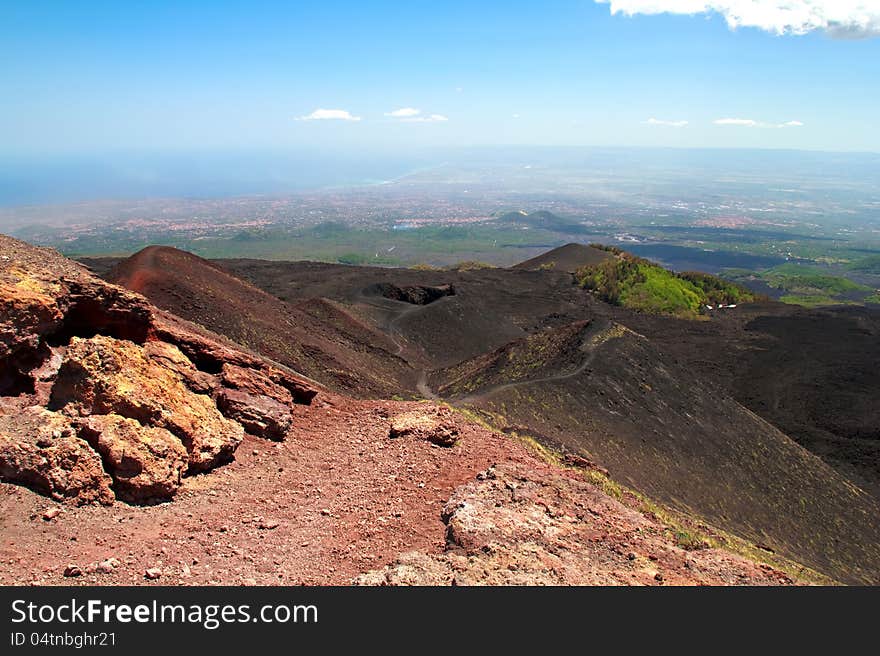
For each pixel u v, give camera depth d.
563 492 17.09
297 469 16.95
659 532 16.56
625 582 12.62
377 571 11.59
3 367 14.59
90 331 17.66
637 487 29.08
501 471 17.38
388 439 19.30
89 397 14.20
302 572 11.73
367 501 15.30
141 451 13.74
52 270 17.09
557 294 101.12
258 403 19.00
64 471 12.62
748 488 34.97
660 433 37.00
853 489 39.09
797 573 22.41
